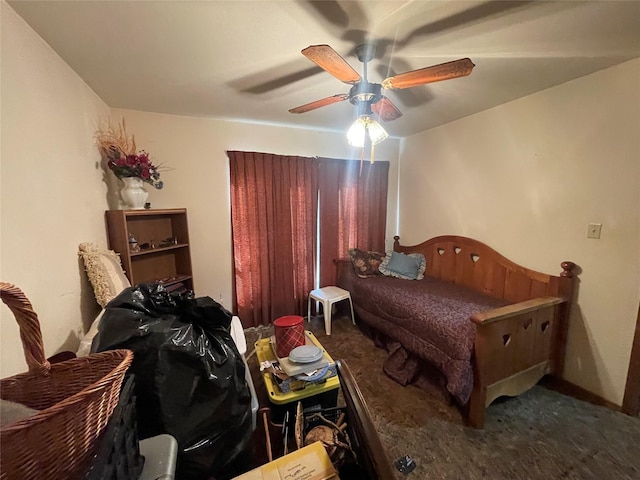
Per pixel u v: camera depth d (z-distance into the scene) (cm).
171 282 254
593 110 193
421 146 343
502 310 181
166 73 184
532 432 172
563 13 128
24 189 117
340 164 346
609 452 158
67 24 129
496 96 232
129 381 78
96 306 183
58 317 139
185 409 97
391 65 175
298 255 335
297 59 168
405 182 372
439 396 205
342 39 147
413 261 331
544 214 227
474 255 286
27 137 121
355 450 98
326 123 307
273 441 143
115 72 179
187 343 99
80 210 173
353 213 362
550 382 219
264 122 304
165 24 133
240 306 313
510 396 202
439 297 258
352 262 339
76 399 51
